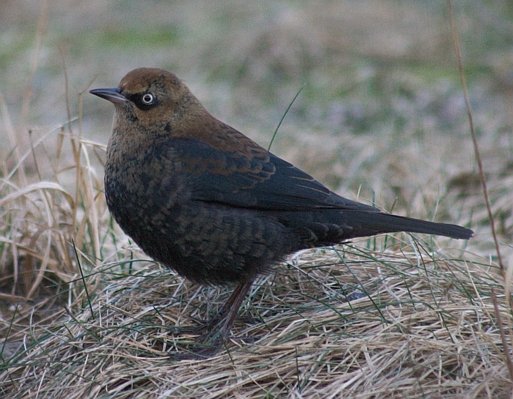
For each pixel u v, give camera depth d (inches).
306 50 876.6
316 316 378.3
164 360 372.2
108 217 510.9
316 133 722.2
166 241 394.0
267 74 849.5
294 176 397.7
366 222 391.2
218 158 393.1
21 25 1009.5
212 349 381.7
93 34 967.0
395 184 622.2
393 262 419.8
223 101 803.4
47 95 831.1
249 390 346.0
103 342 383.2
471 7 944.3
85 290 430.0
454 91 797.2
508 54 860.6
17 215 486.9
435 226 390.6
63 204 522.6
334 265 423.5
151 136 399.5
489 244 529.7
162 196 388.8
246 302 410.6
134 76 401.1
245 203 389.7
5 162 514.9
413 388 328.2
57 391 367.2
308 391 338.3
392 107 773.9
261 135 727.7
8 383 386.3
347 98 802.8
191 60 871.7
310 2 957.8
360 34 912.3
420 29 920.9
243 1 971.3
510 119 724.7
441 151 665.6
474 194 607.5
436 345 346.0
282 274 420.5
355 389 334.6
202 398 342.0
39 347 398.0
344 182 629.9
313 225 392.8
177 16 985.5
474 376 333.4
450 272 405.7
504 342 321.7
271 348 361.1
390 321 366.9
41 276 453.7
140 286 423.2
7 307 459.5
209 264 392.5
